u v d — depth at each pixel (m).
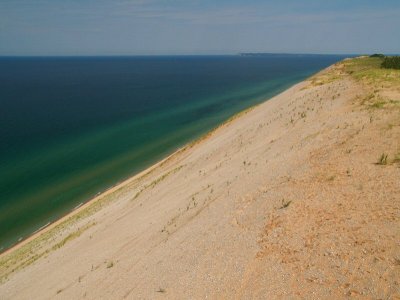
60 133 63.66
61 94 127.81
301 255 10.86
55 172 42.94
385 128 18.64
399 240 10.21
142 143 52.12
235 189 17.64
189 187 22.58
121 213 24.31
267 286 10.18
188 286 11.64
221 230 14.00
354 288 9.14
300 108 30.94
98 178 39.47
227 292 10.62
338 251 10.51
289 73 179.88
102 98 113.38
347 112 23.69
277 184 16.02
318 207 13.02
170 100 99.31
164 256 14.25
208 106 82.00
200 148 35.22
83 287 15.39
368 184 13.57
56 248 23.33
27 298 17.45
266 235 12.43
